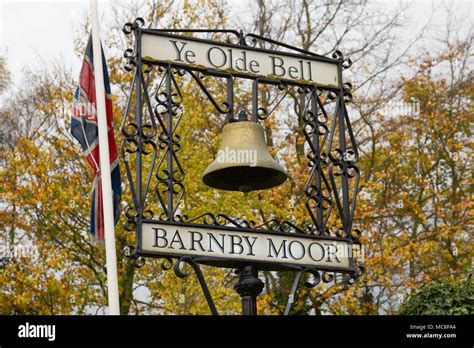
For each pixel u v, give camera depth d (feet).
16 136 104.27
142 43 43.52
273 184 46.96
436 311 53.72
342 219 45.03
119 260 93.86
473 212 104.53
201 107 97.81
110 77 100.58
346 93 47.50
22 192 92.68
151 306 92.94
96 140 47.96
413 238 105.40
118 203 47.32
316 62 47.06
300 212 95.91
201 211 90.22
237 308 88.17
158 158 91.97
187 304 88.22
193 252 40.81
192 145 94.02
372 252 99.76
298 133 104.37
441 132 114.21
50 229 95.71
